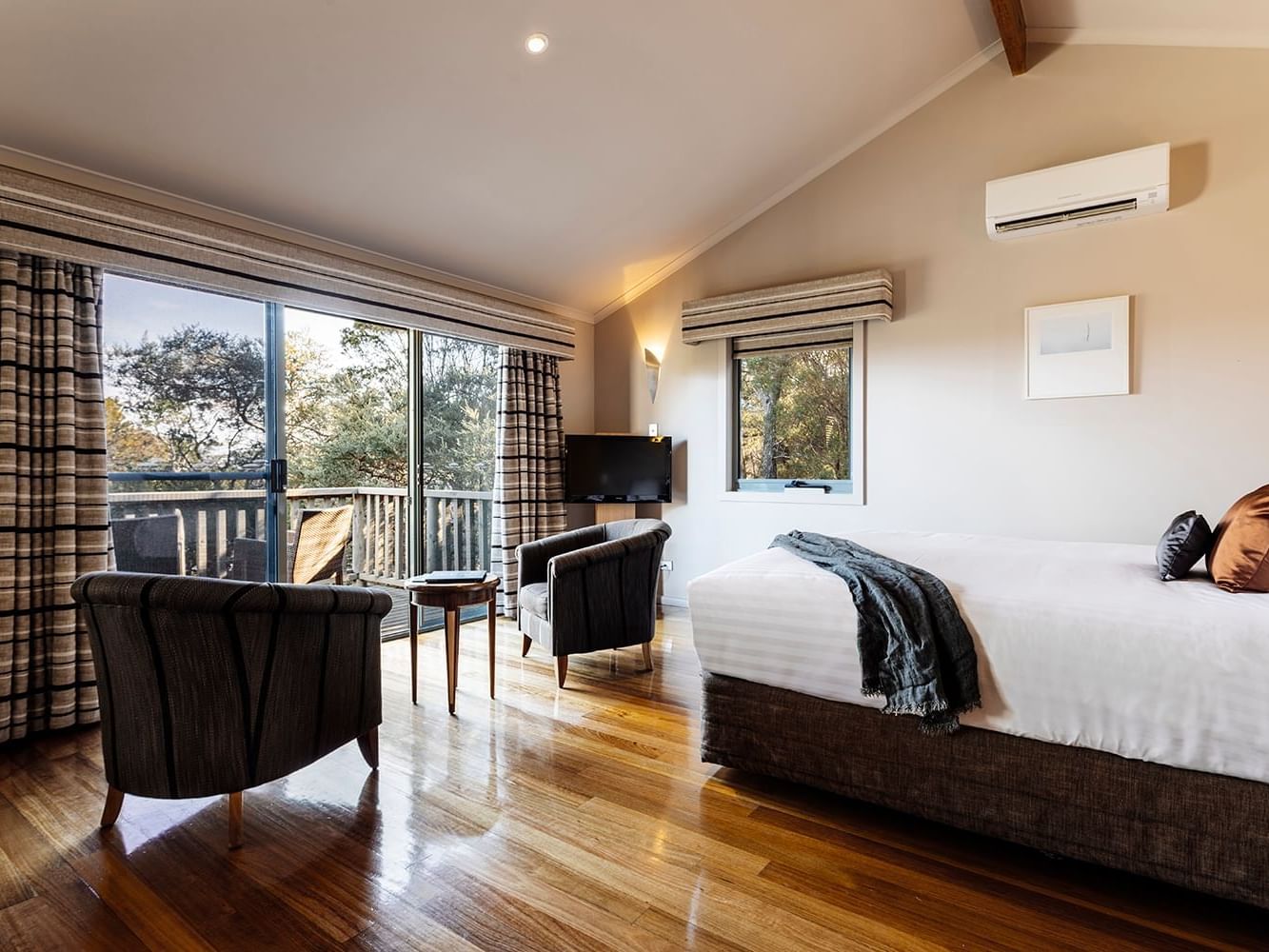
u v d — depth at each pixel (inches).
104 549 107.3
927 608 72.7
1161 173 121.3
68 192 100.9
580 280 187.9
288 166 118.6
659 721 110.0
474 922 60.9
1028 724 67.9
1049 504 138.4
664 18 111.5
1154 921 61.6
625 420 204.8
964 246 147.8
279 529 137.5
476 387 184.9
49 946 57.5
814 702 81.6
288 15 92.1
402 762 94.6
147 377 119.0
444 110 116.7
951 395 149.2
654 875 68.4
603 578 128.0
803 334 170.1
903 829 77.7
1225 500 122.4
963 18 129.9
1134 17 125.1
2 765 92.9
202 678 70.5
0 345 97.2
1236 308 121.3
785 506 172.1
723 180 160.4
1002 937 59.4
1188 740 60.2
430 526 173.6
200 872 68.4
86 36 87.4
